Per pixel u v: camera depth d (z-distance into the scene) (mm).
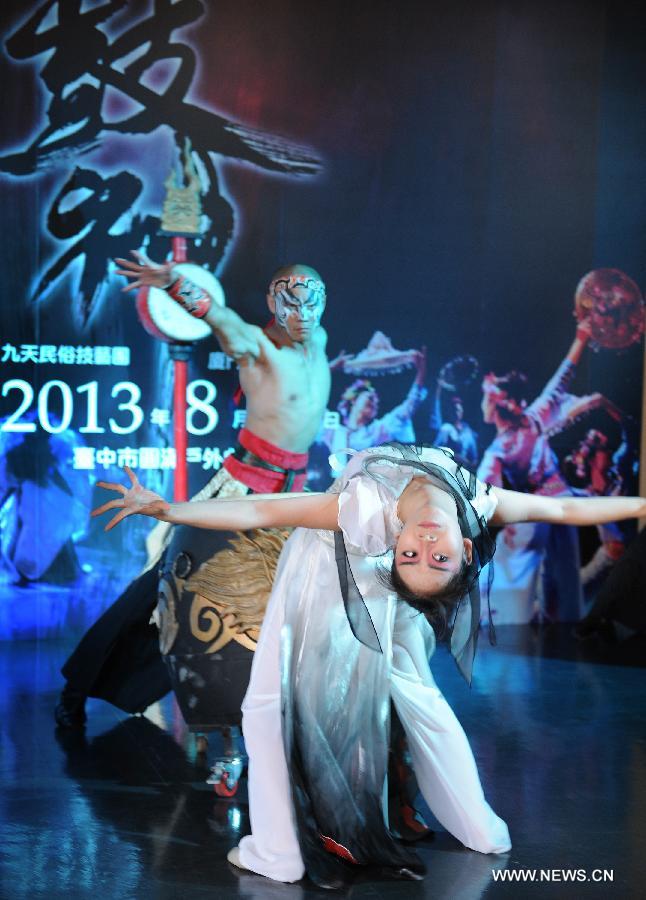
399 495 2180
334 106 5062
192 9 4891
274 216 5035
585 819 2701
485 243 5246
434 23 5125
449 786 2496
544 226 5305
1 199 4734
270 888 2273
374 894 2246
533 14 5215
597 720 3643
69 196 4816
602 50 5285
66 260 4832
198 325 4160
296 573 2465
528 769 3102
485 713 3721
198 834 2588
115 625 3514
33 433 4836
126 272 3213
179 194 3986
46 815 2701
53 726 3533
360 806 2389
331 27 5031
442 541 2037
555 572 5379
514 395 5316
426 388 5227
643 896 2240
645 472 5441
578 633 5020
